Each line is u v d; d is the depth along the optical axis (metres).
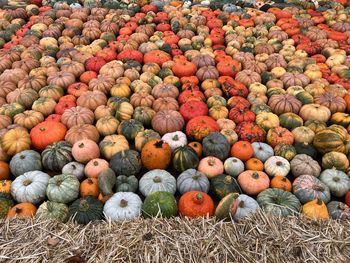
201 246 1.29
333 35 2.88
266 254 1.27
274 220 1.38
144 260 1.25
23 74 2.33
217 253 1.27
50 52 2.61
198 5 3.51
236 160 1.70
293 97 2.10
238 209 1.45
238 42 2.79
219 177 1.63
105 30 2.96
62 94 2.20
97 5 3.48
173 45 2.73
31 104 2.12
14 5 3.49
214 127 1.89
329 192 1.60
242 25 3.09
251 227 1.36
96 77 2.34
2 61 2.44
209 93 2.21
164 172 1.65
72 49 2.61
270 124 1.94
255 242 1.31
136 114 1.99
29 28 3.00
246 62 2.50
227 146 1.77
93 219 1.43
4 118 1.94
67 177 1.58
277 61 2.50
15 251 1.28
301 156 1.73
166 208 1.42
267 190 1.56
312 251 1.28
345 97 2.15
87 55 2.55
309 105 2.04
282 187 1.60
